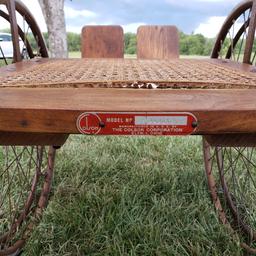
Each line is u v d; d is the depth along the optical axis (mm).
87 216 1313
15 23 947
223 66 914
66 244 1153
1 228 1222
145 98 570
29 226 1228
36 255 1107
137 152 1979
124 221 1244
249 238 1206
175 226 1229
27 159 1727
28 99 557
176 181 1583
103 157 1871
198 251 1096
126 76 716
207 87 644
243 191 1489
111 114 528
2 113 527
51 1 2965
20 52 1011
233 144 604
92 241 1152
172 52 1822
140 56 1832
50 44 3080
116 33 1732
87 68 871
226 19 1123
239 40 1138
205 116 533
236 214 1328
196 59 1185
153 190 1536
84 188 1528
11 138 584
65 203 1417
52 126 535
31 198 1384
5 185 1473
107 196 1429
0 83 631
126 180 1631
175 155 1937
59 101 551
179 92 605
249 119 538
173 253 1085
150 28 1816
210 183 1455
